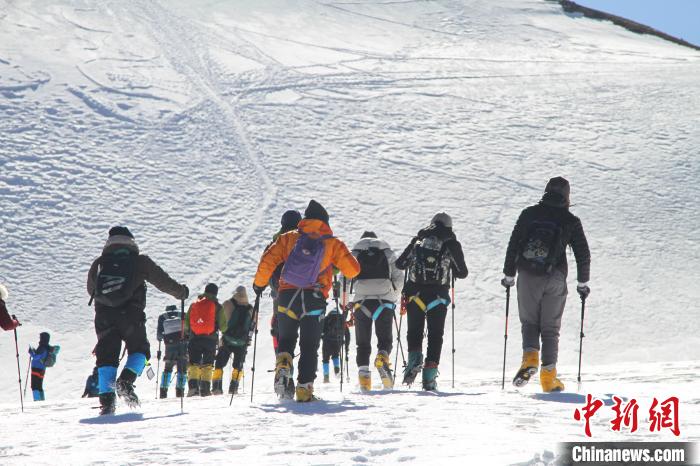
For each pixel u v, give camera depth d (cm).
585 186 12406
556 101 16675
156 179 12206
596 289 9006
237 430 1983
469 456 1410
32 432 2286
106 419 2558
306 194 11850
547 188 2961
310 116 15075
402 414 2138
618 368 4969
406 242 10425
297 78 17212
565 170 13088
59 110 14562
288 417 2203
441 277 3173
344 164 13062
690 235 10788
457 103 16350
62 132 13700
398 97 16512
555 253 2844
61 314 8506
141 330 2781
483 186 12356
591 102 16625
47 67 16450
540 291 2844
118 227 2861
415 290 3183
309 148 13625
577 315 8356
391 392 2986
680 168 13250
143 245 10150
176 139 13725
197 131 14075
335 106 15700
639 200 11950
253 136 13950
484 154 13712
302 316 2647
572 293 8894
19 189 11569
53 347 5734
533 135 14700
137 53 17825
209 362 4578
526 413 2091
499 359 7231
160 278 2825
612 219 11194
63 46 17775
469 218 11100
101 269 2761
